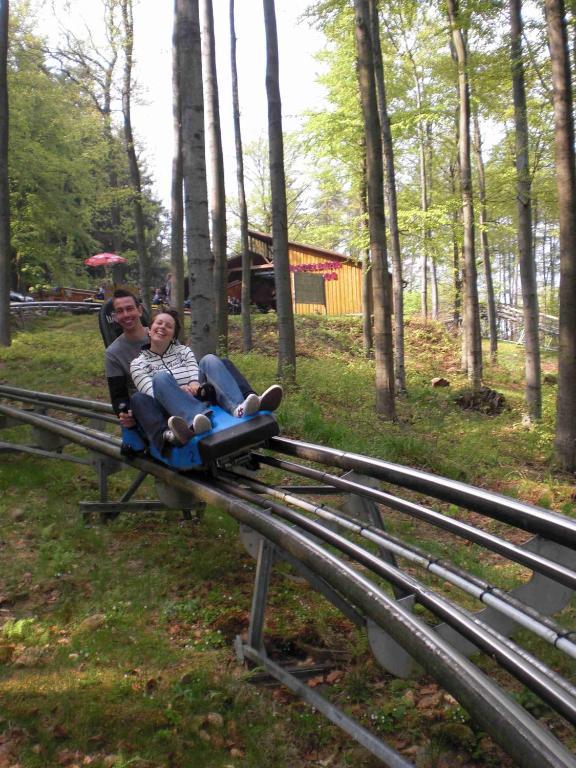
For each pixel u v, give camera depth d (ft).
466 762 10.44
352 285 95.61
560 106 34.96
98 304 85.46
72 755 10.19
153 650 13.05
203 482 15.88
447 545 20.86
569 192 35.27
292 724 11.18
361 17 37.11
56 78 89.66
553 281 150.00
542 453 39.55
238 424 14.94
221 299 50.31
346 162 61.72
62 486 22.41
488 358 83.82
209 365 16.17
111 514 19.76
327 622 14.43
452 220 61.21
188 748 10.45
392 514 23.59
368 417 37.58
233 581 16.31
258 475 24.75
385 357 39.11
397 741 10.89
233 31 54.19
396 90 62.13
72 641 13.24
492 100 54.24
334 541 12.69
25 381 39.04
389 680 12.47
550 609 10.99
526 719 7.38
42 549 17.39
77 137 84.69
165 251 184.34
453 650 8.61
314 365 57.00
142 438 17.39
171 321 17.15
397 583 11.09
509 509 10.50
